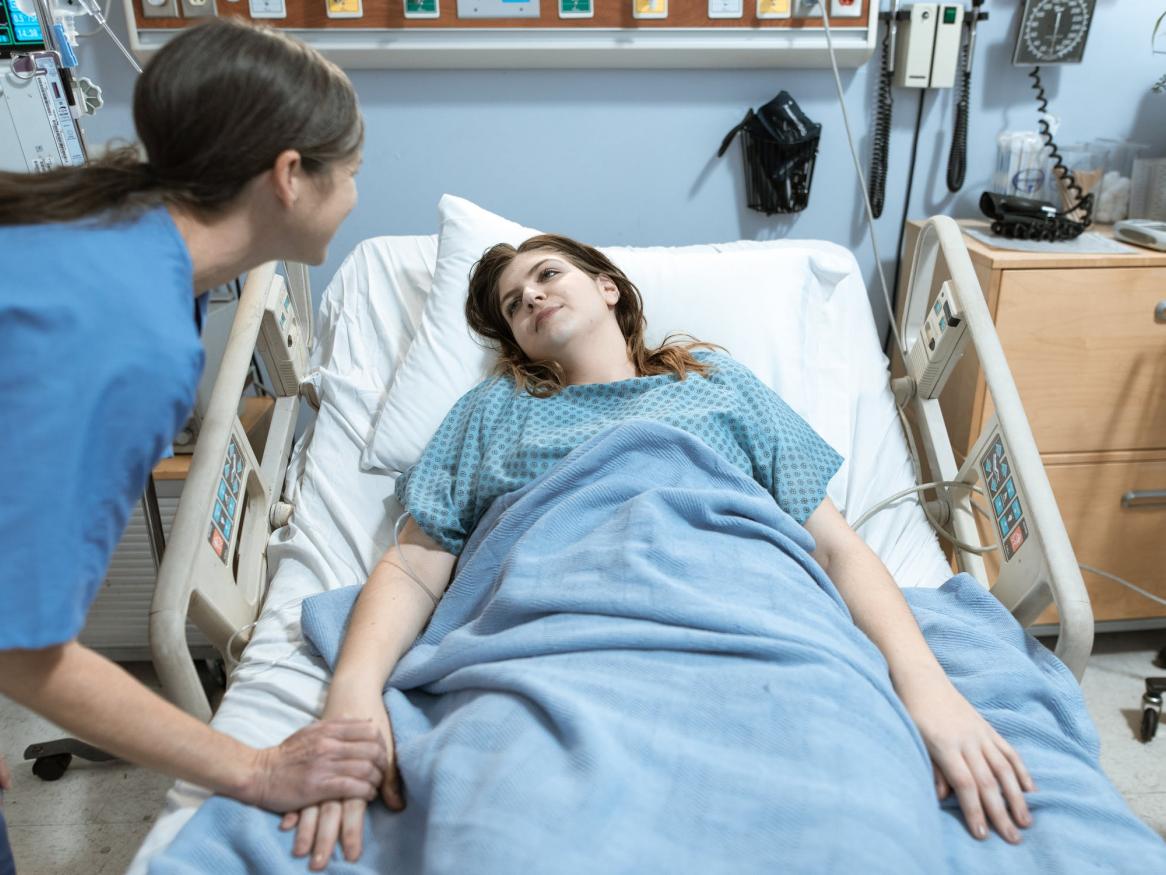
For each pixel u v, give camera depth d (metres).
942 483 1.50
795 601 1.08
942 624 1.19
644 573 1.06
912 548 1.47
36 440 0.67
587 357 1.46
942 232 1.58
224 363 1.35
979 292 1.49
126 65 1.98
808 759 0.88
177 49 0.79
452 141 2.10
